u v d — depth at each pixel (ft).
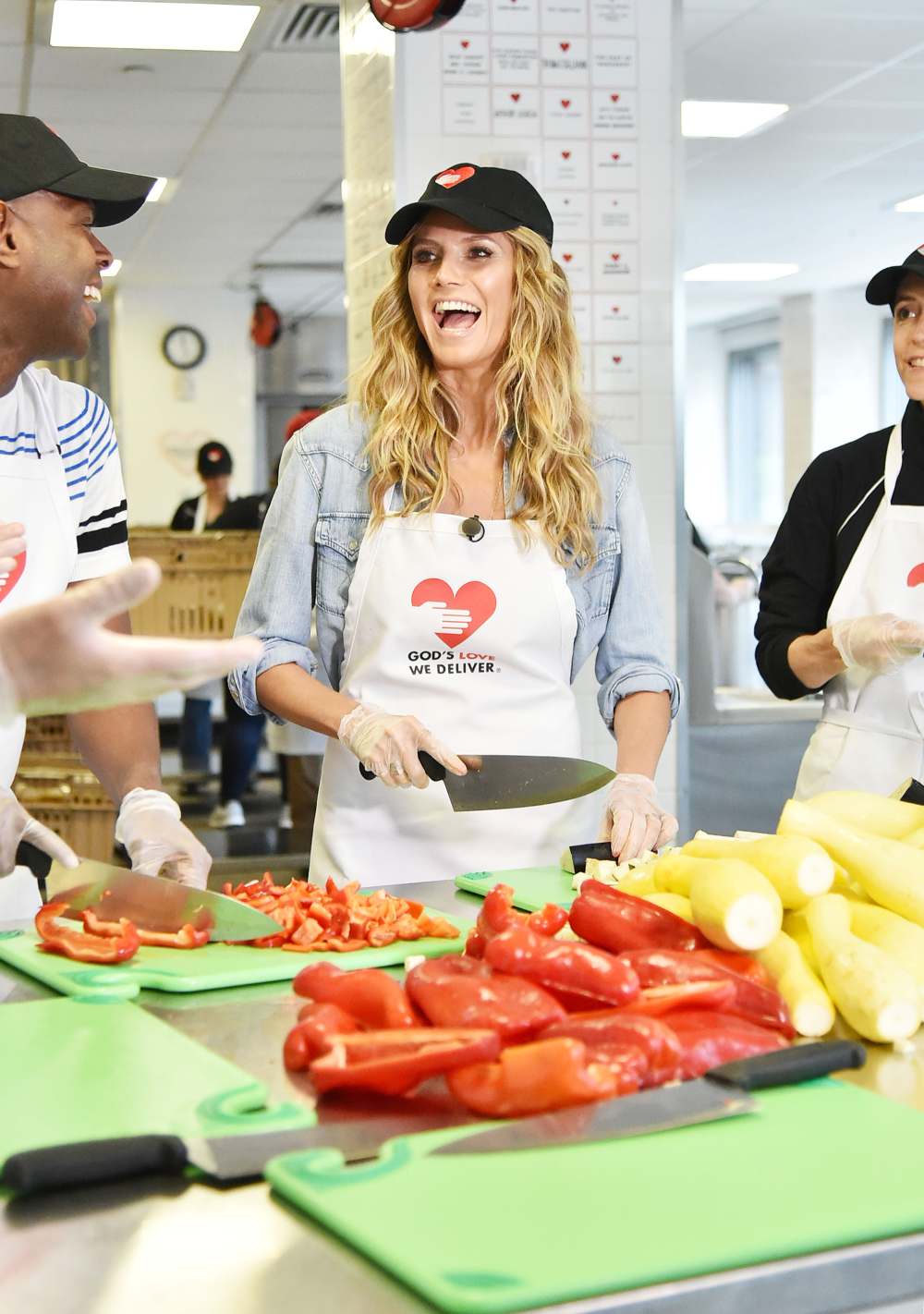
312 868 6.97
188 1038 3.93
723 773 12.12
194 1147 3.09
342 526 6.82
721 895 4.06
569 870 6.17
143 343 35.58
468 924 5.17
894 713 7.78
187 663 3.21
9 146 5.51
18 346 5.77
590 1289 2.50
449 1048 3.30
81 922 5.19
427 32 9.74
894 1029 3.82
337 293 35.88
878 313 36.06
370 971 3.86
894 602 7.76
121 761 6.20
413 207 6.40
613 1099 3.28
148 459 35.94
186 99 19.81
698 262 32.09
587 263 10.17
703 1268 2.58
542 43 9.91
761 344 39.99
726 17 16.10
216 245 30.14
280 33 16.97
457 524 6.71
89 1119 3.26
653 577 7.21
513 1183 2.89
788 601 8.20
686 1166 2.99
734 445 41.96
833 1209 2.79
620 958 3.89
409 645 6.67
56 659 3.22
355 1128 3.25
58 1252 2.67
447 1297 2.44
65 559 6.17
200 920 4.94
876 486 7.93
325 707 6.29
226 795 21.04
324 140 22.04
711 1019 3.68
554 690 6.81
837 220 27.66
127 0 15.84
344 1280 2.57
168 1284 2.55
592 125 10.05
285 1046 3.73
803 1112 3.31
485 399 6.81
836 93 19.27
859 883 4.36
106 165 23.53
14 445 6.03
